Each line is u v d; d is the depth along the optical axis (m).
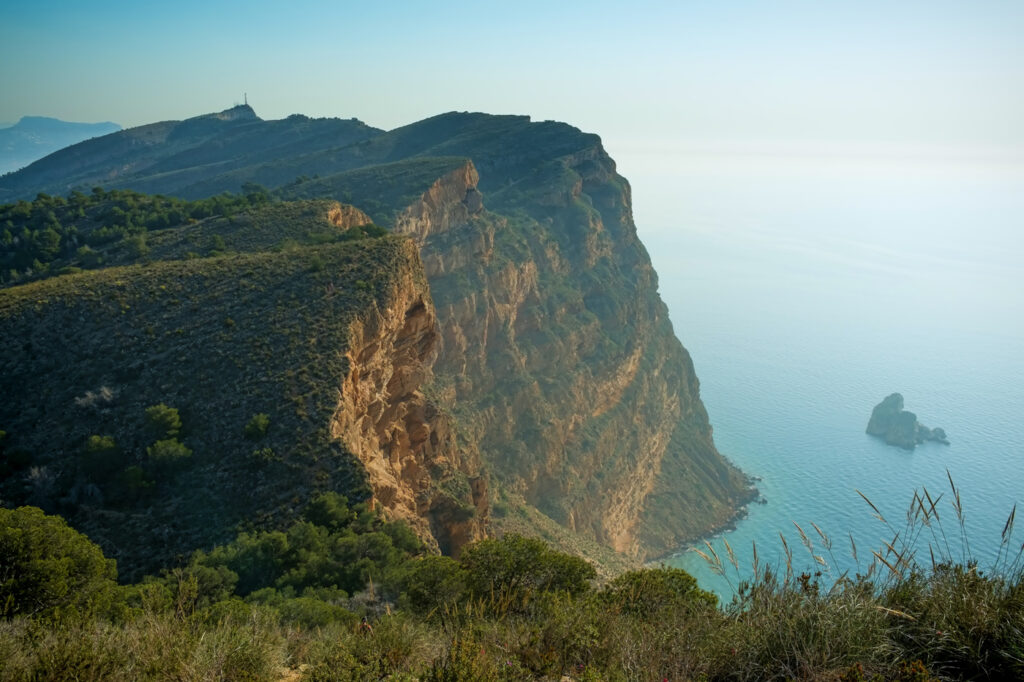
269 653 12.20
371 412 49.12
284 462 39.44
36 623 12.82
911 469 172.88
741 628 9.80
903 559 9.95
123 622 16.80
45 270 75.62
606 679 9.61
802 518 138.00
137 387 45.12
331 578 29.81
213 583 28.53
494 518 82.62
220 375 45.09
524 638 11.58
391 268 54.09
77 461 40.41
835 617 9.37
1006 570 9.63
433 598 19.56
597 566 88.62
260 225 76.56
